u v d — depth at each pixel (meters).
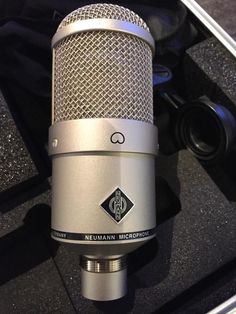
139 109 0.14
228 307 0.17
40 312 0.18
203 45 0.20
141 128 0.14
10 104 0.19
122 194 0.13
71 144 0.13
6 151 0.18
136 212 0.14
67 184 0.14
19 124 0.19
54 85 0.15
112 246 0.13
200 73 0.20
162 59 0.21
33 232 0.19
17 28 0.19
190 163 0.19
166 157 0.19
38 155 0.19
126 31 0.14
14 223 0.18
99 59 0.14
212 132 0.18
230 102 0.19
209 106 0.17
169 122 0.19
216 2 0.32
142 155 0.14
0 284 0.18
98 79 0.14
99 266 0.14
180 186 0.19
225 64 0.20
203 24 0.21
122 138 0.13
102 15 0.14
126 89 0.14
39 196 0.19
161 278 0.18
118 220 0.13
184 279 0.18
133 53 0.14
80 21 0.14
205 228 0.18
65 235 0.14
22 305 0.18
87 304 0.18
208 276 0.18
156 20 0.21
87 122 0.13
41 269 0.18
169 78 0.20
